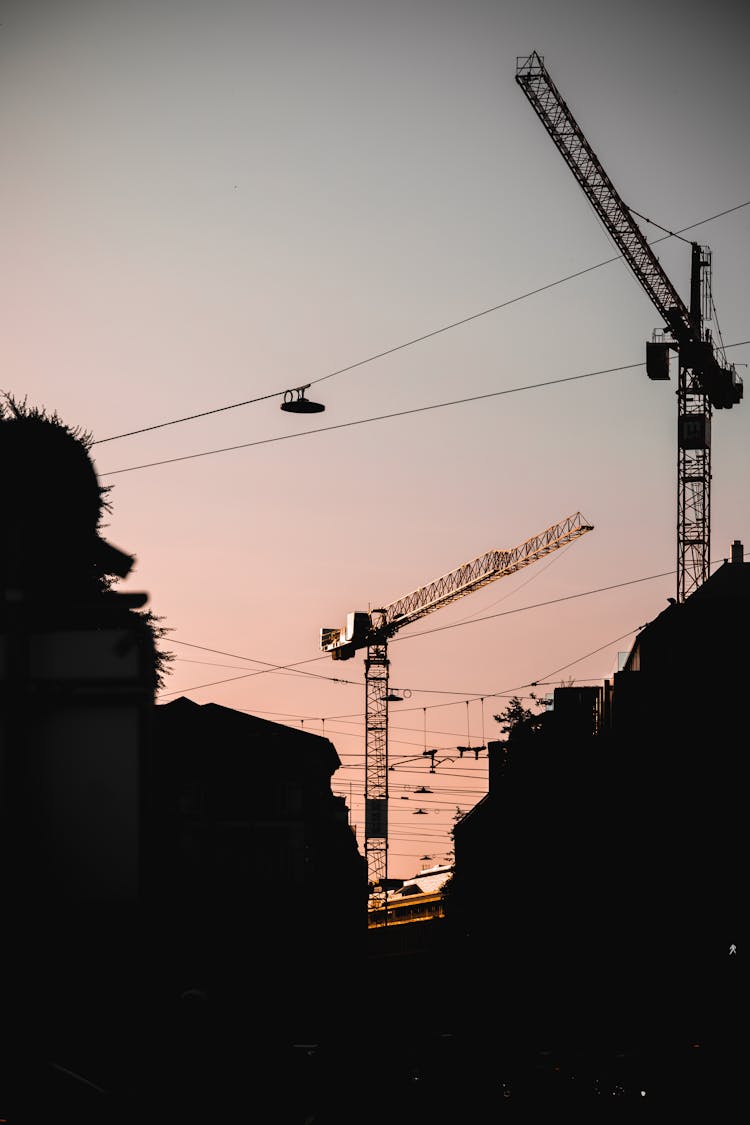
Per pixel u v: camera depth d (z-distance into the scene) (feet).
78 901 50.19
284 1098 109.40
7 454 149.28
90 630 51.37
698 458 581.53
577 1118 147.13
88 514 151.94
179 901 246.06
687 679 263.08
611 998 246.47
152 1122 78.18
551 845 285.84
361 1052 215.51
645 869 256.73
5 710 50.72
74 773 50.60
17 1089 62.59
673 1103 150.61
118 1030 83.15
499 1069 174.40
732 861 239.50
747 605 265.54
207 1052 101.19
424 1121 144.46
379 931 616.39
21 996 57.67
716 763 251.80
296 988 287.89
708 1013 214.69
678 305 570.05
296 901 296.30
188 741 294.25
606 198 545.85
